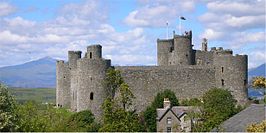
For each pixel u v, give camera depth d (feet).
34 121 215.92
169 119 349.00
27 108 235.20
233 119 198.39
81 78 395.34
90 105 392.27
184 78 408.87
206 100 367.86
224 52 422.41
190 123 259.39
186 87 408.87
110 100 295.69
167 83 406.62
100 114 391.04
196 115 248.11
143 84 402.52
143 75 403.13
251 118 190.80
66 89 429.79
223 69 413.59
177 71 408.05
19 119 200.13
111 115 279.49
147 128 356.38
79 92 396.37
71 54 423.23
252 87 211.20
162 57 443.32
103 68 395.14
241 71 414.41
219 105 363.35
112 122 270.46
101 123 363.35
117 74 393.29
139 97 401.29
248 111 200.23
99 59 394.93
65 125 261.24
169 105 370.73
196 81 410.72
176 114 351.05
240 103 411.54
